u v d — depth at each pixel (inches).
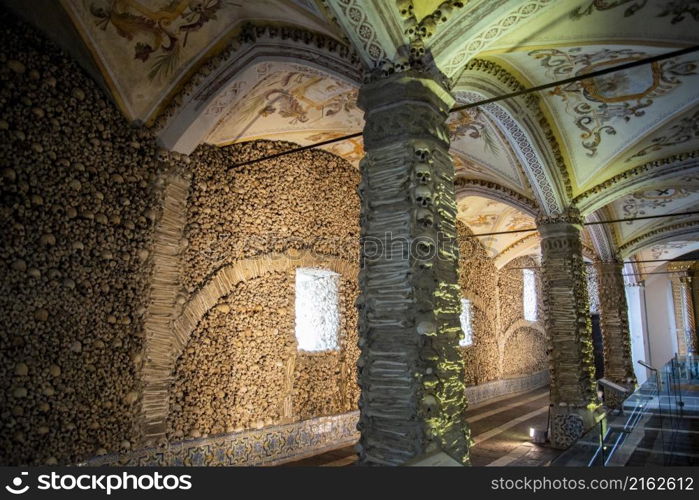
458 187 375.6
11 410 157.4
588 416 295.6
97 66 189.6
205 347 230.5
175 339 216.8
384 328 134.4
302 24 175.6
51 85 175.8
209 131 225.1
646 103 247.4
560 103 256.2
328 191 315.9
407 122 140.8
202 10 184.4
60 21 175.3
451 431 132.8
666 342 727.1
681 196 404.8
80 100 186.7
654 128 265.7
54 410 168.7
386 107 144.5
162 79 203.9
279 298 272.8
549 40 183.6
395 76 142.6
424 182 137.2
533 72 222.5
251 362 252.4
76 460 173.6
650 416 284.0
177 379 217.3
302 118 257.6
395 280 134.2
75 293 179.5
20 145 166.1
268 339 263.3
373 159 144.5
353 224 335.3
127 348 195.8
